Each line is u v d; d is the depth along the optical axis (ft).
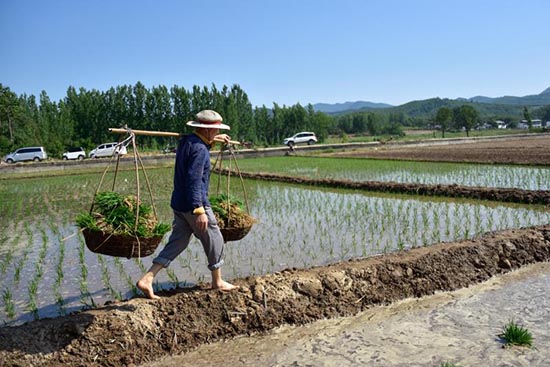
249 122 185.88
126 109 169.17
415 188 46.32
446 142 149.69
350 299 17.89
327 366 13.55
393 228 30.32
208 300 16.42
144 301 16.14
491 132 280.72
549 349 14.01
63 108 163.12
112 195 16.34
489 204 38.78
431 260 20.39
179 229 16.43
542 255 22.91
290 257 24.44
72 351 14.03
